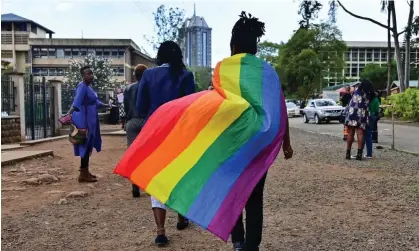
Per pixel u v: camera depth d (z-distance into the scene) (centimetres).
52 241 466
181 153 345
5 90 1502
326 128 2481
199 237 480
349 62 11981
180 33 3067
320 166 973
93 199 652
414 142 1554
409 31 3409
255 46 372
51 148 1317
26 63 6350
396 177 827
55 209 593
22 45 6312
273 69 360
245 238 366
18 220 539
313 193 694
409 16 3372
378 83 8369
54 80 1883
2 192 685
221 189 326
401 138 1717
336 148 1359
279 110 342
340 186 746
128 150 366
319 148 1359
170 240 470
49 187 730
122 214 571
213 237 480
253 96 343
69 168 923
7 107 1509
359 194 684
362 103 1072
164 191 336
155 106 484
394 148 1342
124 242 463
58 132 1900
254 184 329
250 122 335
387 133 1969
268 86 349
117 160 1057
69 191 699
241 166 331
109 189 721
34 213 572
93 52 6281
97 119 767
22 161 981
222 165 332
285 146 369
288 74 5991
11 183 755
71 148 1318
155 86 485
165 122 361
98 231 500
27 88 1625
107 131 2075
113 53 6259
